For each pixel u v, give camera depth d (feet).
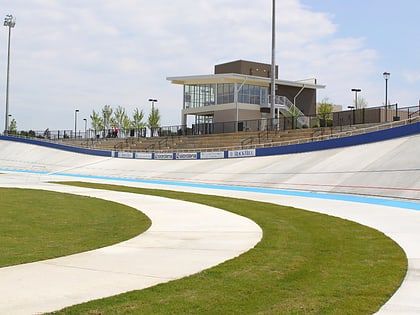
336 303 20.70
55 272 26.22
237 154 133.80
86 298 21.13
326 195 76.38
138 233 40.65
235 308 19.93
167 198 72.95
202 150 158.71
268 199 71.20
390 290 22.66
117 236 39.47
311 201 67.77
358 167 89.86
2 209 59.06
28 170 178.50
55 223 48.60
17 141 228.84
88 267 27.53
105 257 30.53
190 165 135.85
